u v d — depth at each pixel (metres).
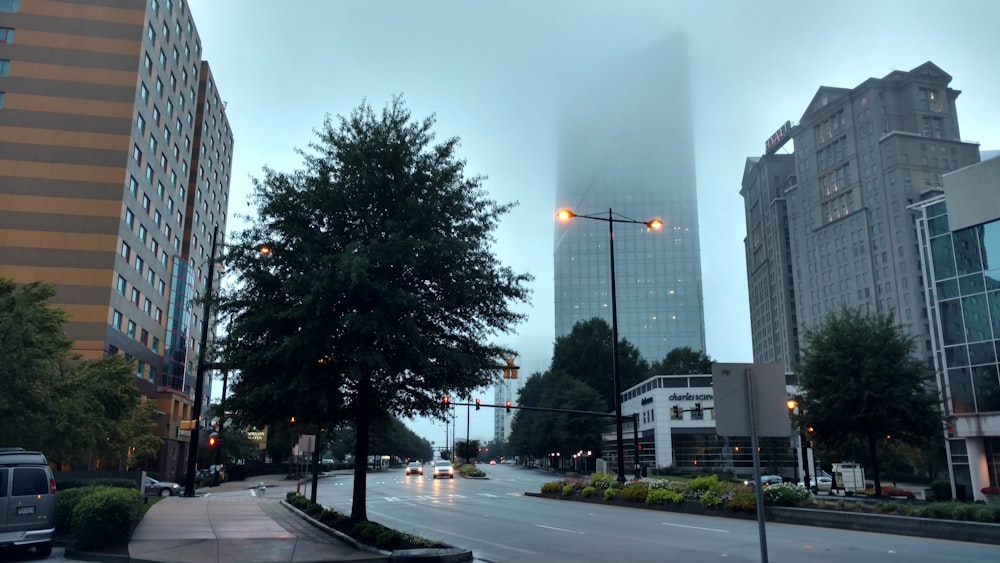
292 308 14.46
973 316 39.91
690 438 72.94
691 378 76.69
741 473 70.25
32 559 13.04
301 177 16.45
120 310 54.44
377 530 14.54
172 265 69.19
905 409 29.09
